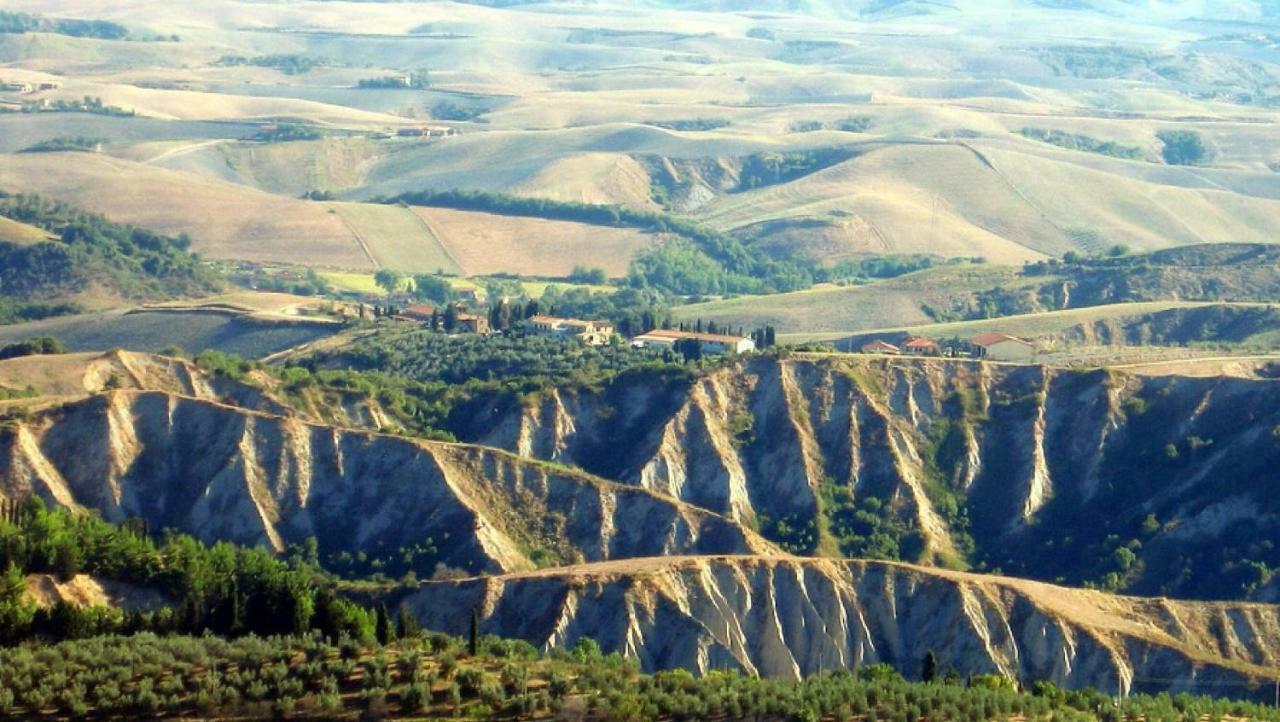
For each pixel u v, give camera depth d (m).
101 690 195.38
